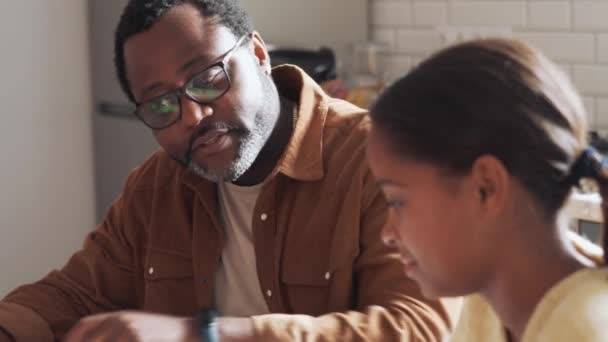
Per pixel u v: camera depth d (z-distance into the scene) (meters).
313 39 3.58
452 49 1.11
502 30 3.31
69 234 3.39
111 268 1.98
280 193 1.78
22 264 3.29
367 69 3.58
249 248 1.83
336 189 1.73
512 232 1.06
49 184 3.32
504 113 1.03
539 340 1.04
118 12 3.24
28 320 1.86
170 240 1.90
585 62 3.10
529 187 1.04
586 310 1.01
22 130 3.24
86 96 3.37
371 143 1.12
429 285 1.11
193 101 1.68
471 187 1.04
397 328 1.51
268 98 1.78
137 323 1.37
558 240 1.08
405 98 1.08
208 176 1.75
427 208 1.07
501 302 1.09
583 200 1.82
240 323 1.44
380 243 1.65
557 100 1.05
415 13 3.58
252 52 1.78
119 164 3.35
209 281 1.85
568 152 1.05
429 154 1.05
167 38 1.68
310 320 1.48
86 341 1.37
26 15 3.21
